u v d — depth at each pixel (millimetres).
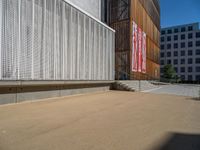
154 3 35781
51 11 10438
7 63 7820
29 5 8945
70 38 12094
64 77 11453
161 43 69812
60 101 9789
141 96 12891
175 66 67188
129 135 4410
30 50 8961
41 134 4359
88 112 6984
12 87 8406
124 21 22906
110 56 18156
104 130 4766
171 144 3881
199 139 4191
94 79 15008
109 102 9750
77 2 15258
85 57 13805
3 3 7660
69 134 4398
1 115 6227
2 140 3961
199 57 63281
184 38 66062
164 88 23594
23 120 5594
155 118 6172
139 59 25500
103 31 16766
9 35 7898
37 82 9336
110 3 23938
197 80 61875
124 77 22469
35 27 9289
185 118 6223
